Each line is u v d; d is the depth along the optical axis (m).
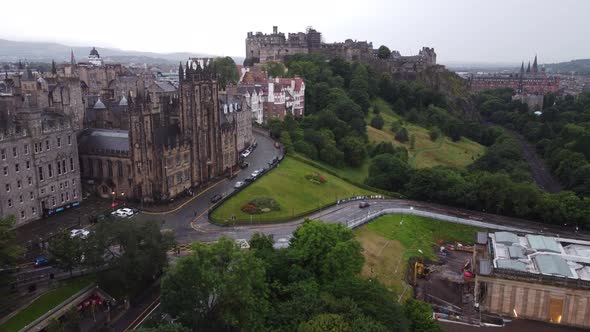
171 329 64.12
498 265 117.81
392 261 130.38
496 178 170.50
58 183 129.75
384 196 183.62
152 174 137.00
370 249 131.25
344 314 72.25
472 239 152.38
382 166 199.50
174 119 158.25
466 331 107.00
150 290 95.88
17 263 99.69
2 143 112.38
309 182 172.12
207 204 139.88
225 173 169.00
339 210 155.75
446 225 157.38
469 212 170.50
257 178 162.25
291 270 90.00
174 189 142.50
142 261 88.62
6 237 85.38
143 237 92.81
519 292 114.25
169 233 97.88
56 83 167.62
